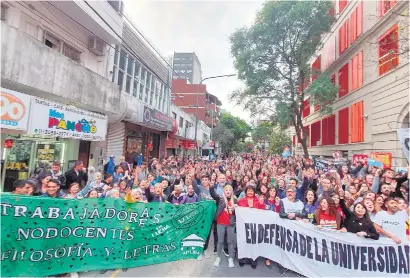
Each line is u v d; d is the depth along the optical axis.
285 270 4.99
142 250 4.87
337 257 4.72
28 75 6.88
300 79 22.28
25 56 6.76
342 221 5.15
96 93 9.85
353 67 19.77
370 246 4.66
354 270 4.63
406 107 13.23
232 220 5.34
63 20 9.52
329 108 21.78
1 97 5.98
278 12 20.05
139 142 17.14
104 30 10.62
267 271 4.95
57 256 4.28
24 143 8.27
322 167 14.59
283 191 7.46
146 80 17.05
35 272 4.09
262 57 21.50
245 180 8.68
